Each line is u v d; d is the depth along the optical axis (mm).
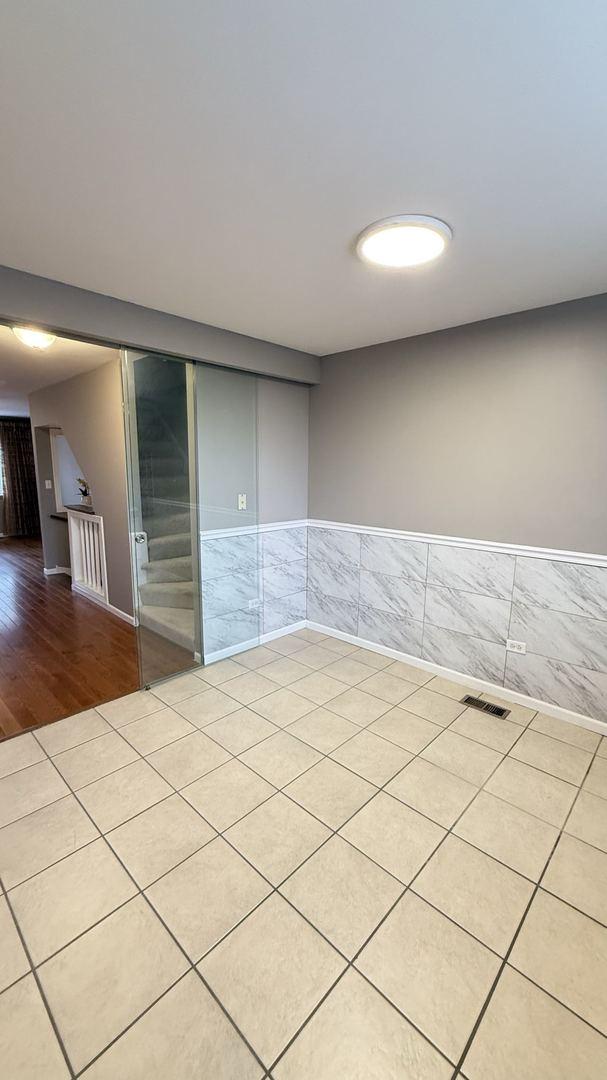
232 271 2035
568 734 2508
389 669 3277
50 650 3641
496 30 922
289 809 1944
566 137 1220
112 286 2213
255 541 3564
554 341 2477
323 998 1272
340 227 1679
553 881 1631
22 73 1016
